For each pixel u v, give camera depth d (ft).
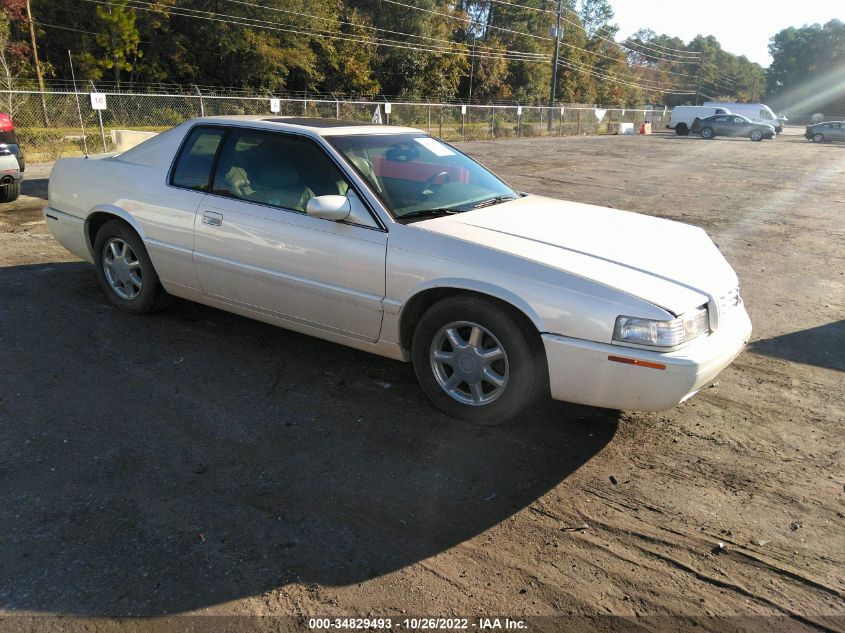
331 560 8.42
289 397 12.76
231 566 8.22
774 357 15.90
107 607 7.50
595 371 10.31
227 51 145.38
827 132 124.16
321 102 85.61
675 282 10.82
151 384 13.05
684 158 75.56
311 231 12.76
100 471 10.08
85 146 58.39
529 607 7.78
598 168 60.49
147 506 9.30
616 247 11.83
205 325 16.30
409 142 14.89
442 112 105.29
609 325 10.16
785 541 9.09
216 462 10.47
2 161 27.61
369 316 12.42
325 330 13.28
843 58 415.44
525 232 12.10
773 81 453.58
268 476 10.16
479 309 11.11
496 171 55.01
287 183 13.43
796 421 12.61
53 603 7.52
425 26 190.49
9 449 10.54
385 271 11.94
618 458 11.09
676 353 10.07
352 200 12.47
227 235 13.92
